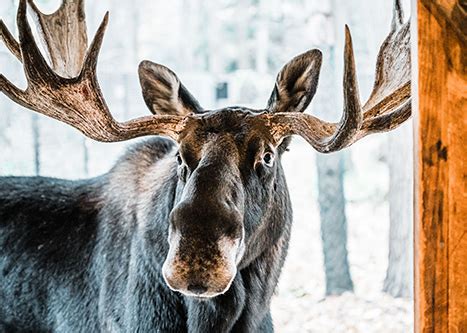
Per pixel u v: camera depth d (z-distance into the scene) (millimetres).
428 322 3340
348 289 11352
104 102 4988
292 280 12133
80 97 4930
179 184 4973
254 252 5203
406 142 10422
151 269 5355
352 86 4180
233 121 4953
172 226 4332
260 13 35031
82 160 15070
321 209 11570
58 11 5910
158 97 5746
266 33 34719
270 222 5320
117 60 27703
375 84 5254
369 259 13250
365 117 5000
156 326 5324
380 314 9992
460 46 3271
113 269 5750
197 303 5125
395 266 10805
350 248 14062
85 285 6008
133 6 28938
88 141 15672
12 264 6383
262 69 34469
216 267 4172
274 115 5117
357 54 16156
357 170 21938
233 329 5328
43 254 6266
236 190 4547
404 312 10016
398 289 10750
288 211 5668
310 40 19844
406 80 5105
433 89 3297
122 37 30719
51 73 4836
